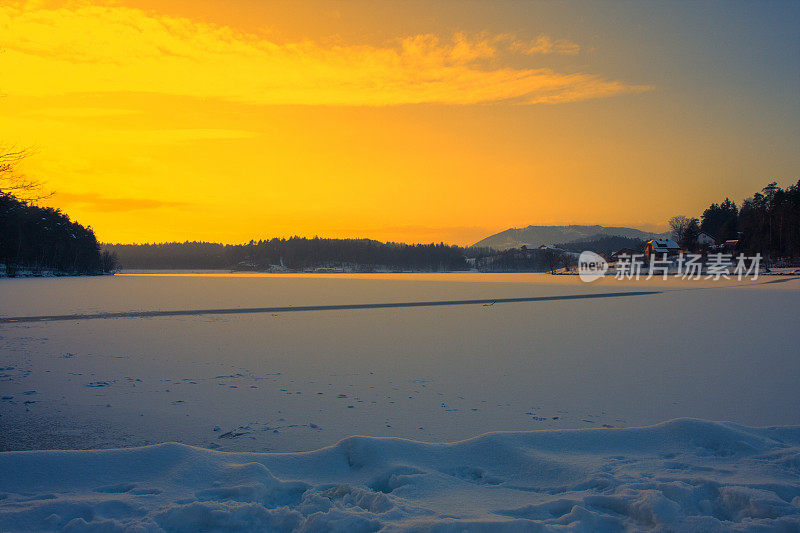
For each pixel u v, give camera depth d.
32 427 7.62
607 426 7.64
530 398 9.29
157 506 3.21
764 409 8.52
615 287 51.00
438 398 9.29
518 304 30.77
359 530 2.86
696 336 16.86
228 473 3.71
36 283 61.09
